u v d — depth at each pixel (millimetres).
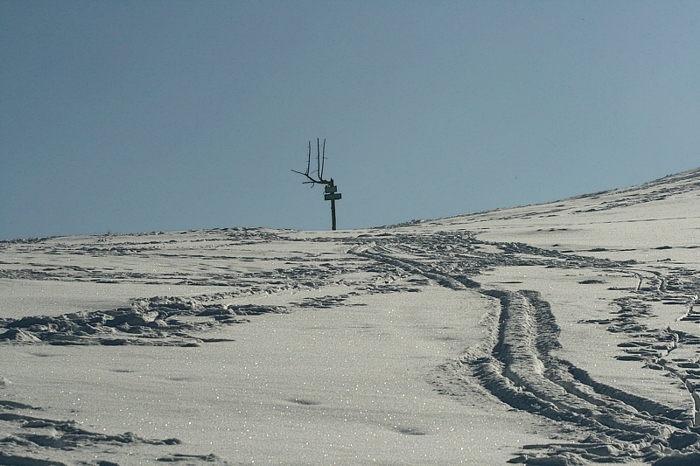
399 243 62156
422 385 18828
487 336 25891
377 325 28156
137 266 46938
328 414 16188
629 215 83188
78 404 16312
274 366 20891
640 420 15305
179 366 20688
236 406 16625
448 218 94375
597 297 34375
